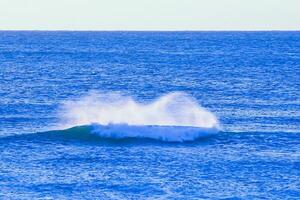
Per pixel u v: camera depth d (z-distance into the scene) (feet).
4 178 381.60
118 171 400.26
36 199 345.51
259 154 447.83
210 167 412.16
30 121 582.35
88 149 452.76
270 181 384.06
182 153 446.19
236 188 369.50
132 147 460.55
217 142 481.46
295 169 410.52
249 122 586.04
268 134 515.91
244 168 411.34
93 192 359.66
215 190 365.40
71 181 377.91
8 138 479.00
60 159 426.10
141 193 359.46
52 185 369.91
